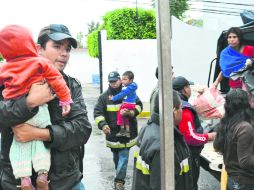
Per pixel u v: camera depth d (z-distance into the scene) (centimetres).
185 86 478
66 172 267
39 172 248
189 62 1661
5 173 260
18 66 245
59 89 253
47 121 255
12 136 256
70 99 260
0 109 244
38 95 245
